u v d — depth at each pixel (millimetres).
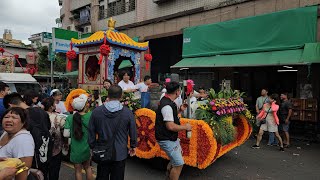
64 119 4445
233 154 7254
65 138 4398
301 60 8195
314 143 8547
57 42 13586
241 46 10359
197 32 11898
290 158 6902
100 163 3619
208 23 12492
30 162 2680
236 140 6324
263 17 9719
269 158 6895
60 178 5352
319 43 8258
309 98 9281
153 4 15875
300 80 9742
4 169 2113
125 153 3719
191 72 13789
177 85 4234
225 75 12289
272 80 11438
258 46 9836
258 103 8578
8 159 2270
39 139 3430
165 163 5703
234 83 12180
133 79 9062
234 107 5684
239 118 6445
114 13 19547
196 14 13047
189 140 5031
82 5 25469
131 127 3799
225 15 11750
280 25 9258
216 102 5242
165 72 16812
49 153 3629
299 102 9305
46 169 3598
